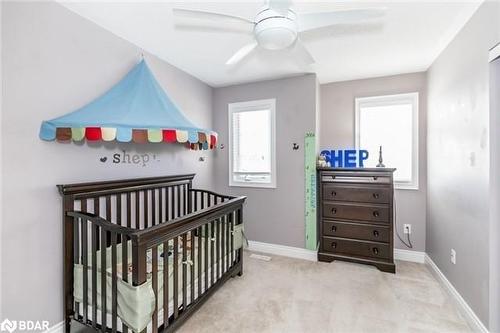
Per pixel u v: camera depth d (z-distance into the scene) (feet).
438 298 7.54
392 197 9.29
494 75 5.50
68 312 5.83
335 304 7.23
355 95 11.21
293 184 10.89
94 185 6.33
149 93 7.09
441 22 6.57
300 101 10.68
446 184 7.94
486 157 5.69
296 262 10.24
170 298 5.88
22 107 5.25
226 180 12.19
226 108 12.10
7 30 5.01
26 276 5.35
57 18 5.83
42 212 5.60
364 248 9.70
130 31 7.09
